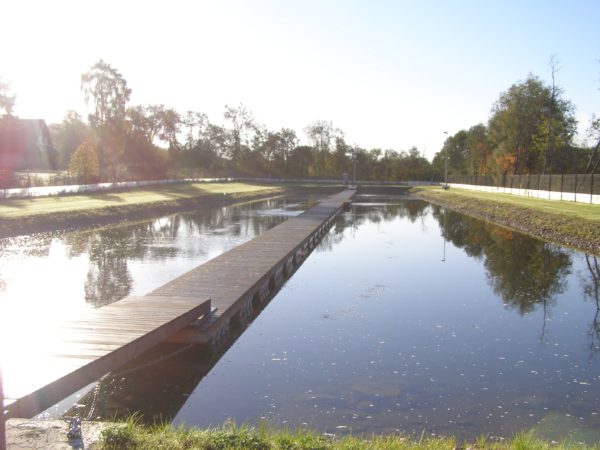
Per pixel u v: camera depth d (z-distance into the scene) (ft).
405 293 43.27
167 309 28.09
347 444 14.76
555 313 37.01
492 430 19.51
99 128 181.57
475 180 199.31
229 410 21.54
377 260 59.98
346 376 25.13
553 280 48.06
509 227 93.56
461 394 22.91
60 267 52.26
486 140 242.37
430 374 25.34
